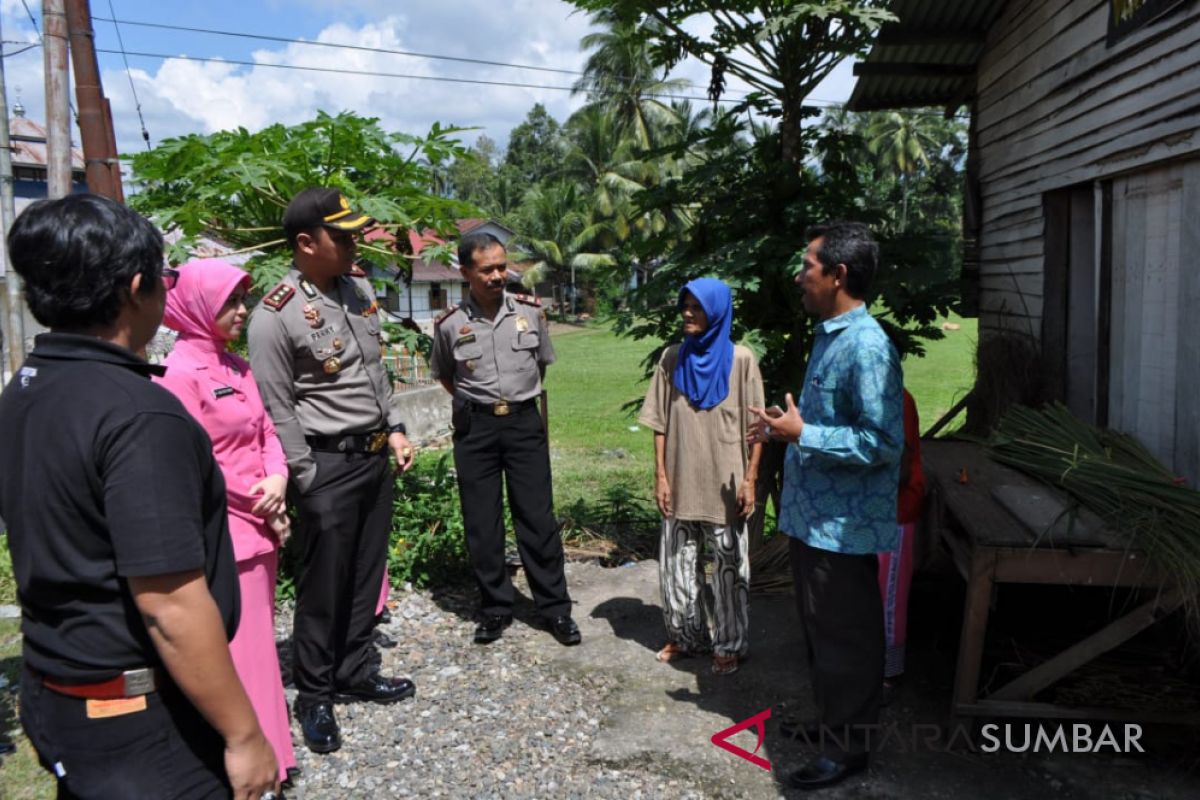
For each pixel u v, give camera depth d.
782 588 4.71
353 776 3.03
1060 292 4.86
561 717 3.39
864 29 4.99
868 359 2.68
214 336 2.70
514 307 4.08
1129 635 2.86
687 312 3.48
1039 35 4.93
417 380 10.96
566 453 9.56
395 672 3.82
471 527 4.05
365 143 4.86
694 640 3.82
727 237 5.17
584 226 38.91
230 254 4.71
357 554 3.48
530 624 4.33
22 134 21.67
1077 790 2.83
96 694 1.50
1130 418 4.05
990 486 3.47
